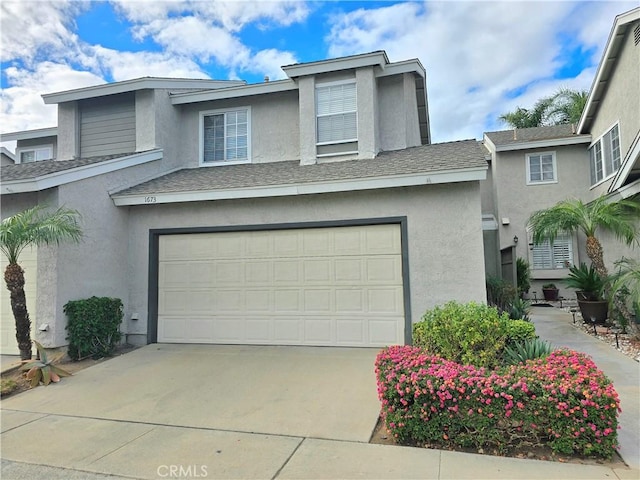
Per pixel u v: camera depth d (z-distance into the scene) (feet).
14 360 24.67
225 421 15.15
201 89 37.68
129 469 11.82
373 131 32.30
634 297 25.31
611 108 41.88
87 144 37.11
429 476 10.82
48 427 15.07
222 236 28.45
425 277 24.67
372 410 15.70
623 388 17.21
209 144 37.81
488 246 46.75
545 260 51.57
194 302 28.60
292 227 27.07
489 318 16.35
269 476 11.14
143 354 25.82
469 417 12.25
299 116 35.45
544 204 51.98
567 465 11.24
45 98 37.04
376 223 25.70
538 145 51.62
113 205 28.89
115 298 27.99
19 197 26.11
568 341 26.68
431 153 30.17
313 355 24.09
